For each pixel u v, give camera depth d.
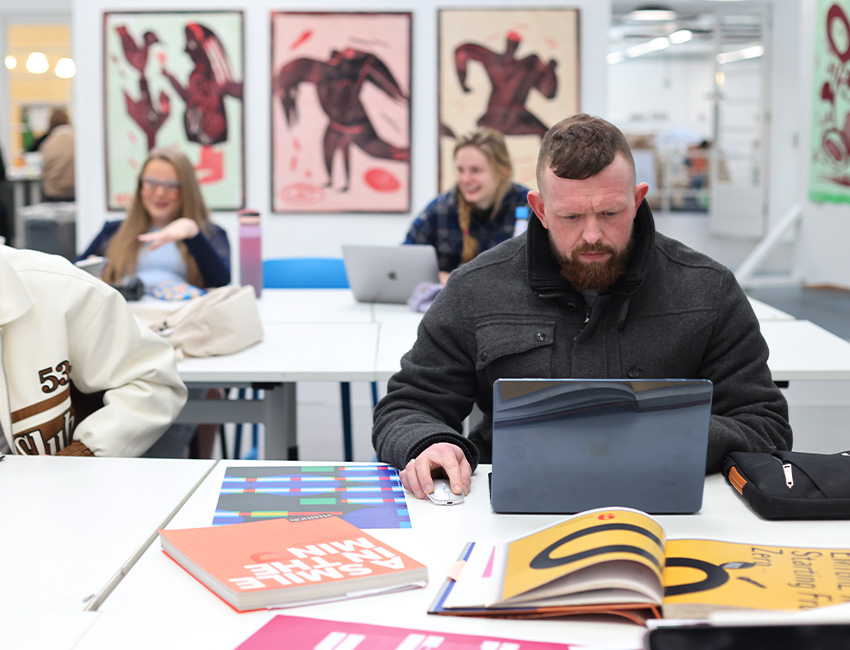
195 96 5.84
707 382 1.23
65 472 1.46
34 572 1.09
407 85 5.84
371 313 2.99
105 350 1.73
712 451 1.44
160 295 3.07
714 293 1.58
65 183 8.24
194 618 0.98
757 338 1.59
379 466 1.53
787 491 1.28
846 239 7.18
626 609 0.97
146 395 1.74
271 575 1.04
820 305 6.76
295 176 5.94
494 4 5.80
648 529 1.07
